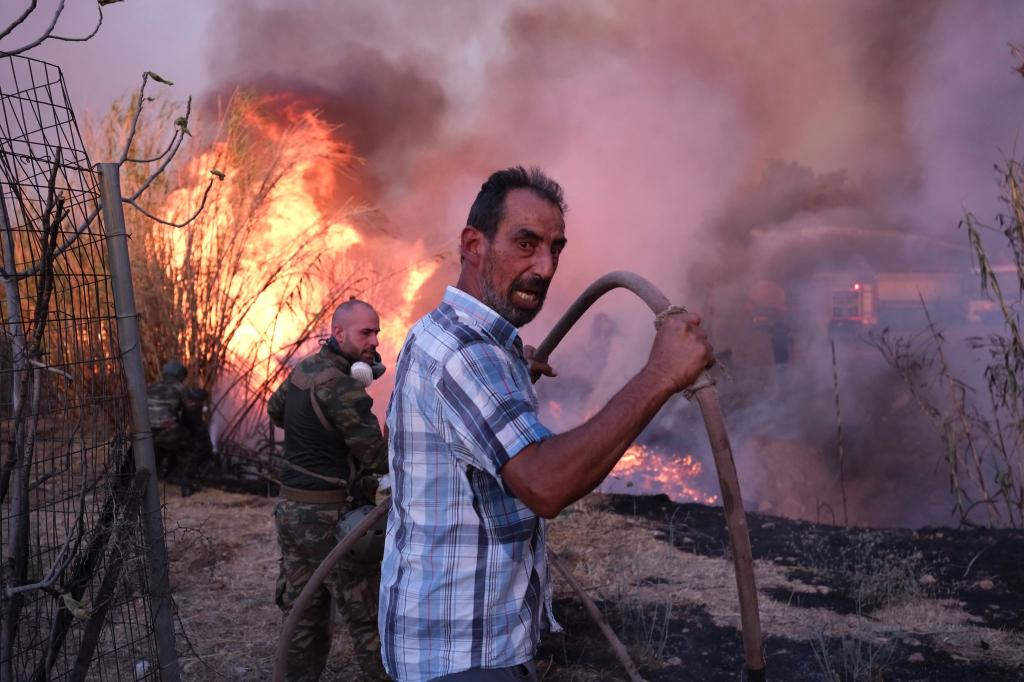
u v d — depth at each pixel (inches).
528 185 58.7
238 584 175.3
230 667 137.7
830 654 138.8
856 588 166.6
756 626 55.9
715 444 54.0
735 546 55.3
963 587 167.3
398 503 59.6
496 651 56.1
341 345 121.0
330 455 115.4
